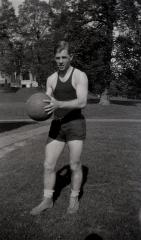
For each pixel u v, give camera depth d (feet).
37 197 18.08
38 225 14.76
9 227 14.56
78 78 15.21
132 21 114.32
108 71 116.37
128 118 74.33
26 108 15.58
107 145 33.40
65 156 27.84
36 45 201.36
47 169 16.10
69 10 122.11
